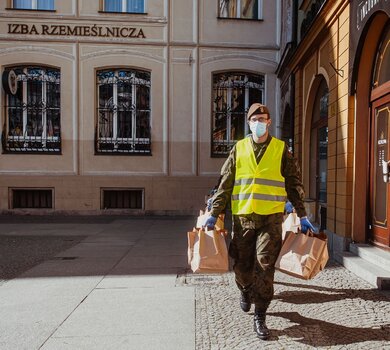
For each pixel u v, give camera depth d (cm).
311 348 314
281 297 432
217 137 1234
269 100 1232
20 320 381
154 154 1211
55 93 1212
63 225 1021
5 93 1189
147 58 1201
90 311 402
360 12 539
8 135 1203
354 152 585
